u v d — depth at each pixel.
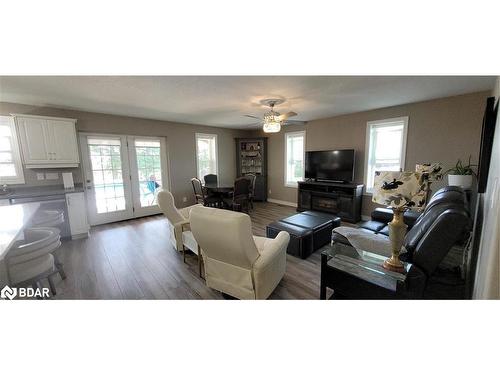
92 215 4.26
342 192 4.47
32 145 3.40
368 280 1.61
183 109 3.95
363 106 3.88
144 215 4.97
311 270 2.49
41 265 1.76
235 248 1.61
